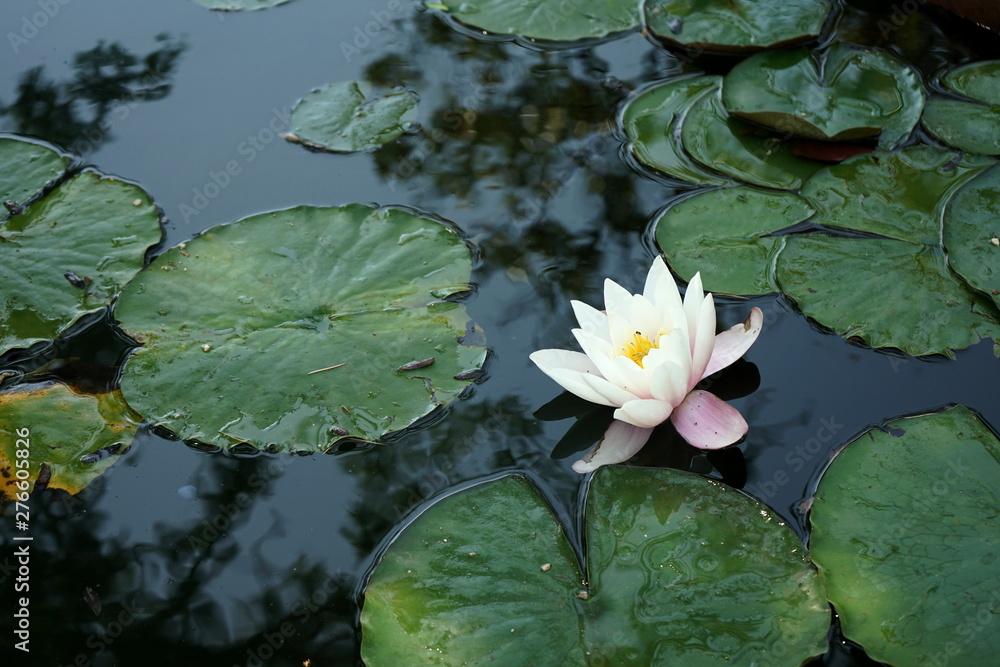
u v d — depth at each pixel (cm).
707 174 240
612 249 225
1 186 255
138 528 169
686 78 280
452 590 148
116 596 158
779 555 146
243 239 227
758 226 217
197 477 177
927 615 133
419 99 292
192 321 207
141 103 298
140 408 189
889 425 167
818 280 200
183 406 188
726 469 167
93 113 294
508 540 155
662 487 160
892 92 246
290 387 190
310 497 172
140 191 252
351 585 156
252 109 293
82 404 192
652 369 171
